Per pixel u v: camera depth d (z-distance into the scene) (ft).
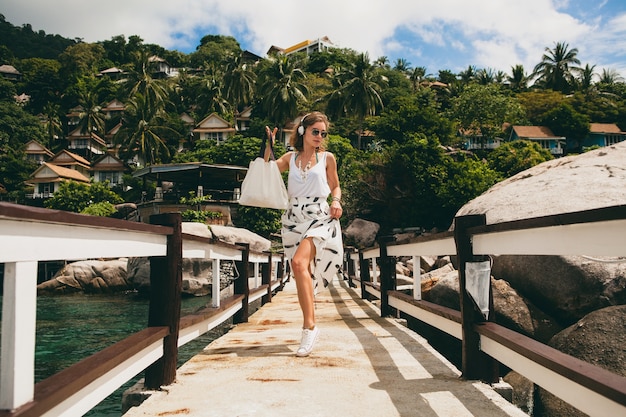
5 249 3.59
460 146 172.35
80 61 287.69
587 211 4.86
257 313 20.01
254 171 11.16
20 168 173.17
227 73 192.95
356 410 6.92
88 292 69.67
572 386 5.20
